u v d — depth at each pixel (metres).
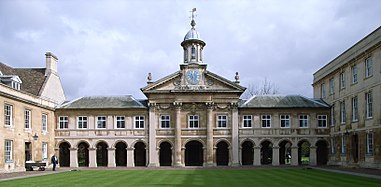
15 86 46.59
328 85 54.34
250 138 53.19
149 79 54.34
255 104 54.00
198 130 52.94
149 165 52.53
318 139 53.19
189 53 55.97
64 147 56.53
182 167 49.00
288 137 53.19
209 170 41.53
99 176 33.12
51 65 55.12
